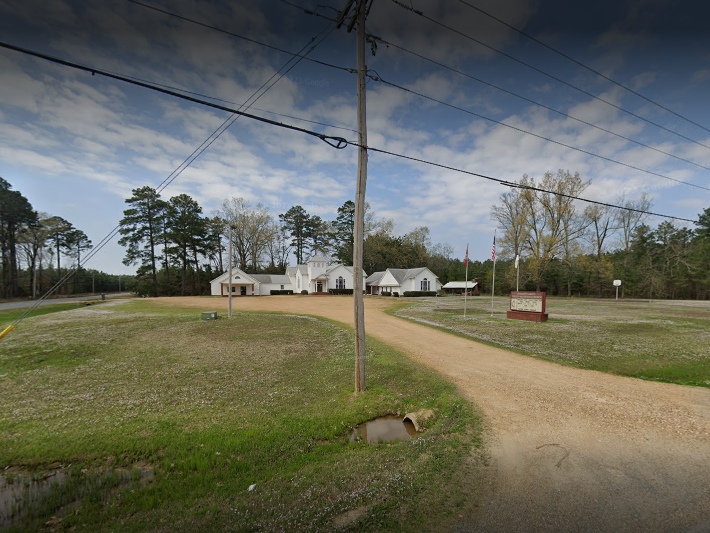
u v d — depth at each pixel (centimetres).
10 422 545
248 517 296
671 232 4122
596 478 345
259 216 5919
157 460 427
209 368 883
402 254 6162
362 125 668
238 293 5256
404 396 642
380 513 291
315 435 486
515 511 293
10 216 4416
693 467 362
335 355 1004
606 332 1304
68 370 875
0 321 1925
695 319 1709
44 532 294
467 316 1938
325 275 5053
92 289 7038
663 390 635
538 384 685
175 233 4984
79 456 438
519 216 4150
